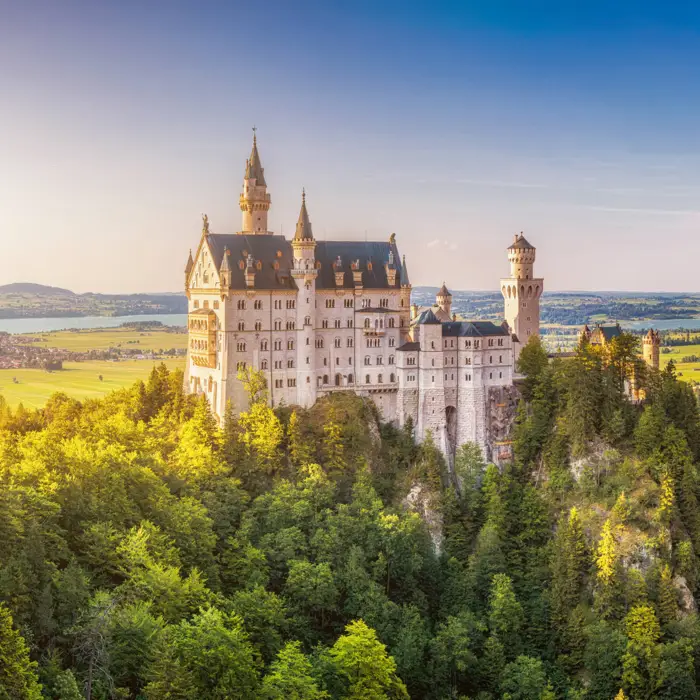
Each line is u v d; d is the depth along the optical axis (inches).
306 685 4803.2
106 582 5295.3
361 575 6628.9
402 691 5506.9
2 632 4099.4
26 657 4133.9
